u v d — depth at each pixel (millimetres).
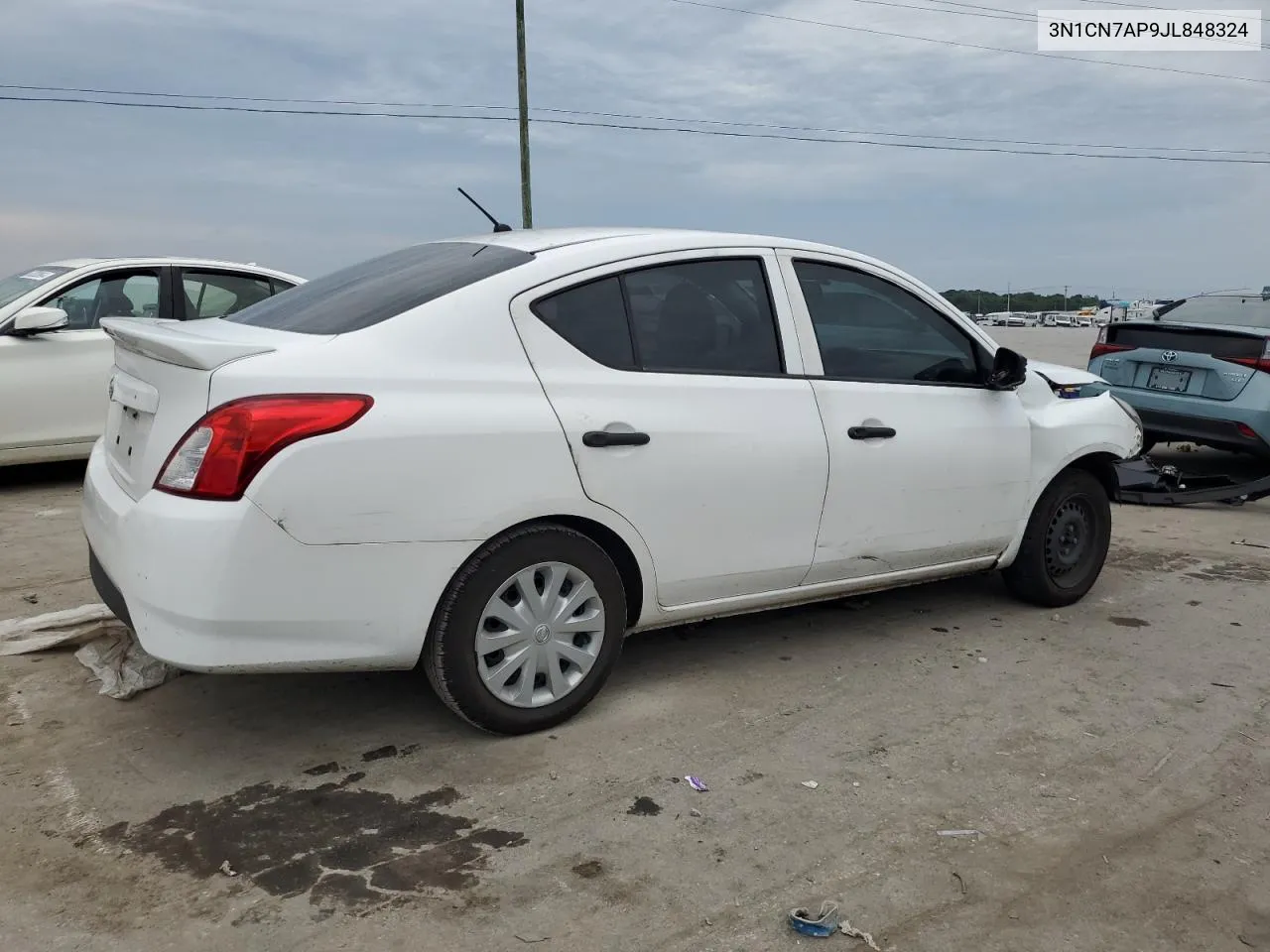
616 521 3375
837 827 2877
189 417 2830
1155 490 7691
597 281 3447
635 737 3408
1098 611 4977
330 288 3664
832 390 3918
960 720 3635
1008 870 2693
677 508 3502
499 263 3414
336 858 2656
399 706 3600
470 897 2498
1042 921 2475
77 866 2590
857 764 3270
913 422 4137
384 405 2934
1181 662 4285
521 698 3311
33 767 3098
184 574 2738
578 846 2740
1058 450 4734
